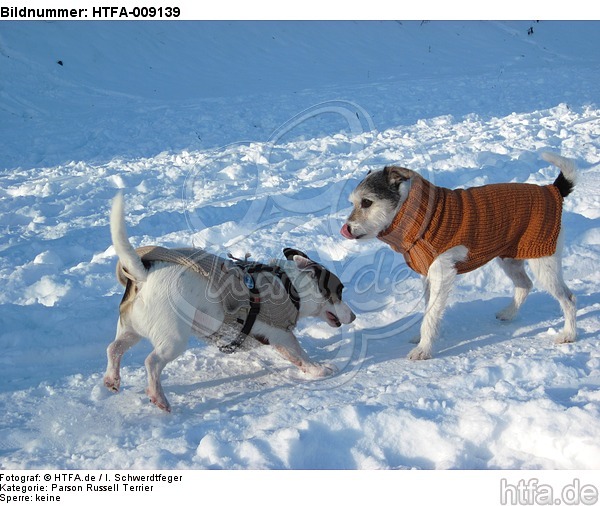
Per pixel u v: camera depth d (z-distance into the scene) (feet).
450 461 13.23
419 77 71.46
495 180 34.96
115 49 68.90
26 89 57.47
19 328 19.52
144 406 16.06
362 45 85.51
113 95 59.06
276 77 69.87
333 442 13.89
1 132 46.98
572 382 16.17
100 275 23.72
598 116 50.42
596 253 25.00
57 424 15.24
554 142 42.68
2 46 62.85
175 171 37.86
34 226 29.68
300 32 84.53
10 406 16.10
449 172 36.22
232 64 73.41
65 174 38.01
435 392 15.70
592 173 35.81
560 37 100.22
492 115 52.03
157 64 69.05
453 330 20.38
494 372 16.56
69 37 67.77
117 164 39.86
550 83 66.23
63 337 19.08
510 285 23.73
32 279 23.85
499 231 18.31
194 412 15.81
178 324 15.53
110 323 19.79
